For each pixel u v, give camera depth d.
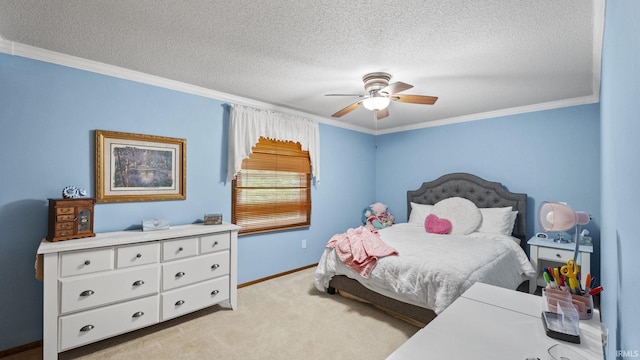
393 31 1.95
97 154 2.51
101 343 2.27
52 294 1.97
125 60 2.46
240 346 2.23
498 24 1.85
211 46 2.20
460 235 3.48
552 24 1.84
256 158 3.67
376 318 2.67
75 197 2.35
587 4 1.63
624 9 0.70
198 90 3.10
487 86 2.96
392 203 5.09
